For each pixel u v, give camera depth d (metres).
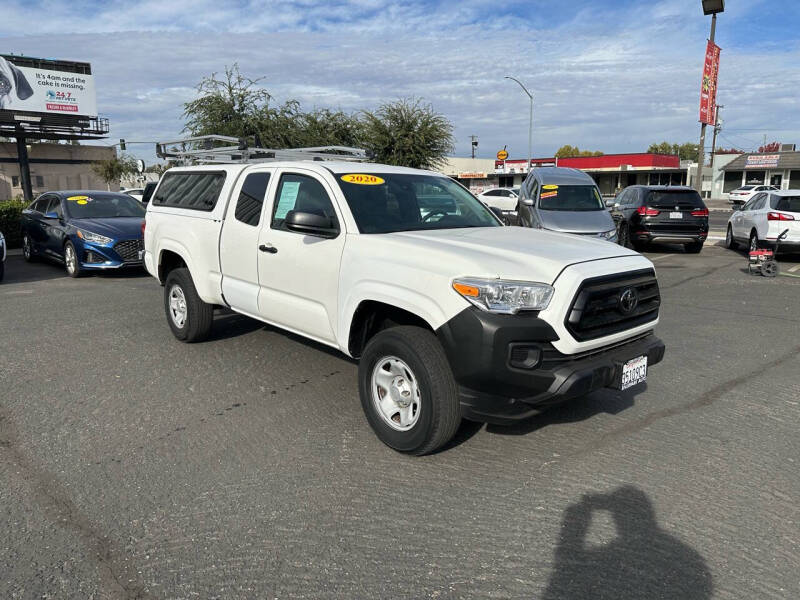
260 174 5.33
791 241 12.90
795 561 2.83
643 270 4.01
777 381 5.32
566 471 3.70
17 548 2.94
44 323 7.48
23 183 37.25
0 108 34.53
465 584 2.68
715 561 2.83
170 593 2.63
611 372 3.70
